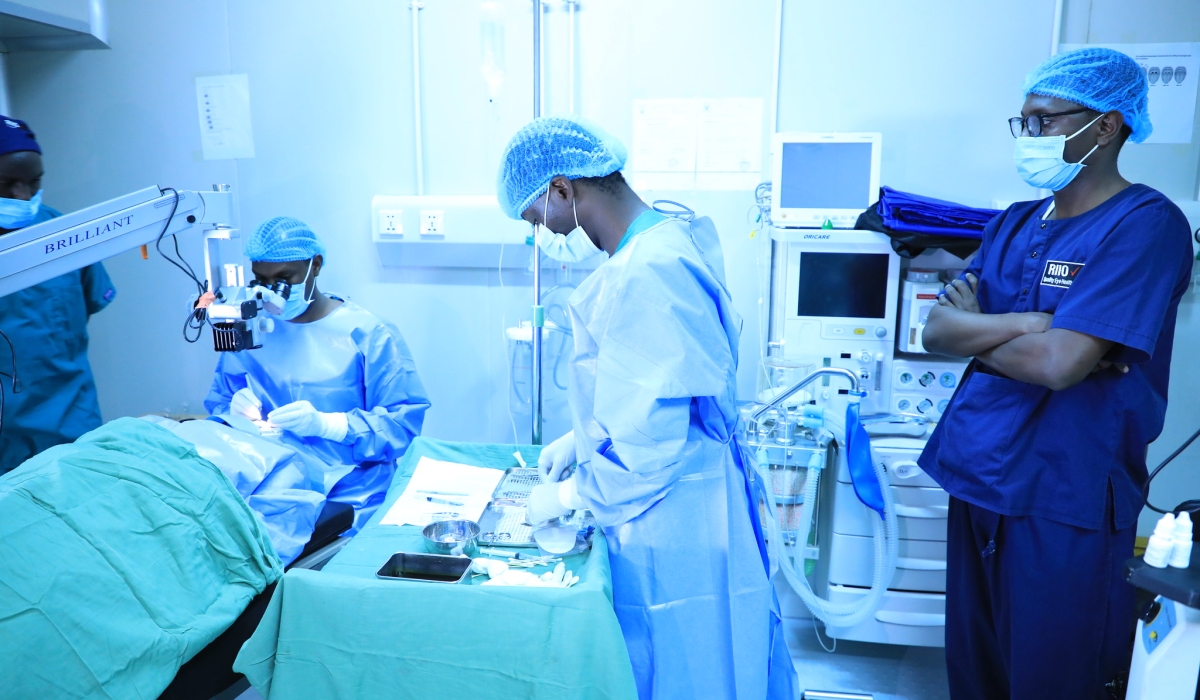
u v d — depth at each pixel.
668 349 1.15
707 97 2.35
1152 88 2.19
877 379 2.06
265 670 1.12
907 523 1.95
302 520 1.52
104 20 2.53
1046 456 1.46
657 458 1.17
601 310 1.19
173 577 1.22
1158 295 1.33
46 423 2.12
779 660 1.60
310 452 1.84
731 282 2.44
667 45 2.34
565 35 2.36
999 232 1.62
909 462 1.90
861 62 2.28
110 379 2.77
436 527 1.39
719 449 1.32
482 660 1.07
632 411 1.14
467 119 2.47
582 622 1.06
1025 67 2.22
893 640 2.00
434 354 2.63
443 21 2.42
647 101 2.37
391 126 2.50
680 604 1.28
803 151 2.11
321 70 2.50
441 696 1.08
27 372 2.09
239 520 1.33
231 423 1.74
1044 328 1.40
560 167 1.25
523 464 1.72
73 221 1.31
